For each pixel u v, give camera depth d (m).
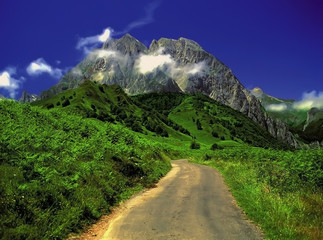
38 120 24.50
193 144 135.38
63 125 26.38
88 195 12.60
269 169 19.92
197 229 10.27
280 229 9.77
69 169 13.94
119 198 15.07
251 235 9.67
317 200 12.50
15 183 9.91
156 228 10.36
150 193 17.75
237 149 51.00
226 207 13.98
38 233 8.39
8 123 17.80
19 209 8.83
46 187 10.61
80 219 10.47
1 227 7.80
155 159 36.00
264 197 14.03
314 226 9.91
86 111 140.88
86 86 186.50
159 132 175.62
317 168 16.25
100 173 15.92
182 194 17.55
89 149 18.94
